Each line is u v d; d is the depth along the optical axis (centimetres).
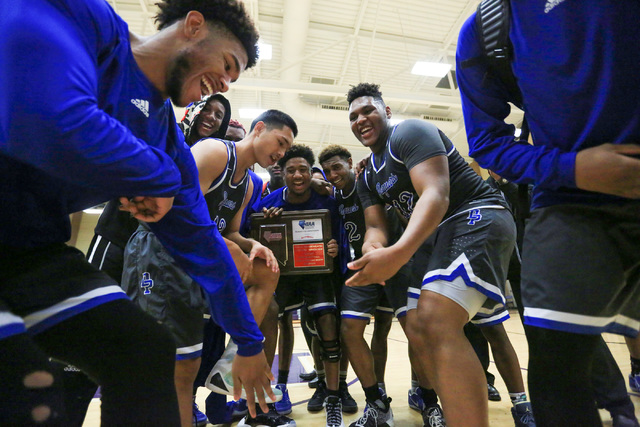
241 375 103
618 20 72
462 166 149
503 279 131
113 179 58
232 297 102
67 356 68
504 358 187
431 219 116
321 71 877
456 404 107
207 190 155
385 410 196
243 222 234
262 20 706
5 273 64
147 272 140
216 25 81
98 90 73
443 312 117
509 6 92
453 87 907
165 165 67
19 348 54
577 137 81
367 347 203
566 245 79
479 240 128
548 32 81
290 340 248
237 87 727
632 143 73
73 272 70
